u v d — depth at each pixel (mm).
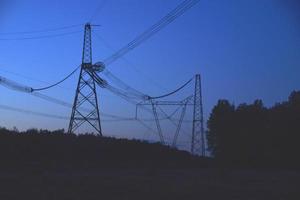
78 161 77500
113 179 47094
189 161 97938
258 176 60125
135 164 83625
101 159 83500
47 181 42062
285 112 101812
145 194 34312
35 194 32188
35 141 75438
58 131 80625
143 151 93875
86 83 77062
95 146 84312
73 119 78438
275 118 102438
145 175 56812
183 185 42031
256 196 34594
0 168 59000
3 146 69750
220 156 104875
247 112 105500
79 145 81875
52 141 78062
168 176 56000
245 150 103000
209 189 38656
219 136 106562
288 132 100188
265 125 103250
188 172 67375
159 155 97812
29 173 52875
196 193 35656
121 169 72125
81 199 30828
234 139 104375
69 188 36656
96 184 40594
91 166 74000
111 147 87688
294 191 38281
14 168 59750
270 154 101000
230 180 50969
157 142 99438
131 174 58281
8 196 30766
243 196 34438
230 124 105438
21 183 39656
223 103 108938
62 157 77250
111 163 81875
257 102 107312
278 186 43312
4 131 73062
